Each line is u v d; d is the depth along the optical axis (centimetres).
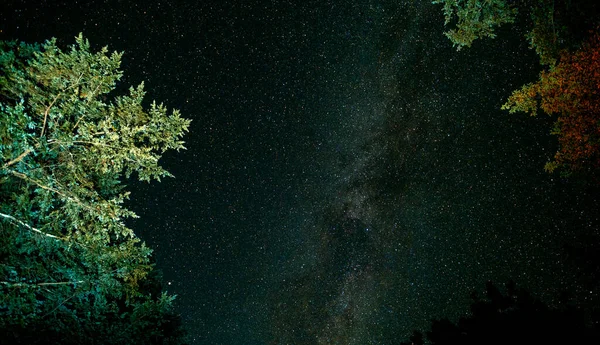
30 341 488
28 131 457
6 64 432
